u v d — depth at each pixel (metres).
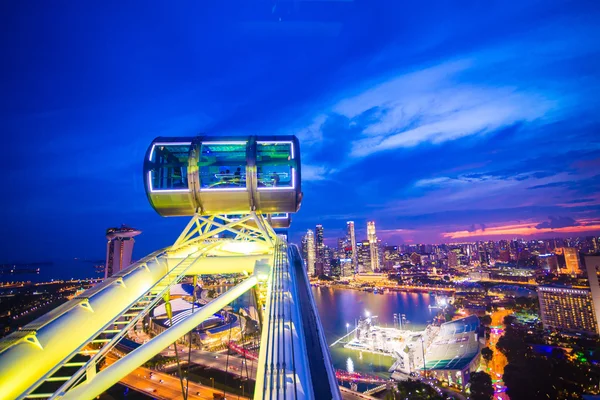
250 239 30.09
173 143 26.64
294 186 26.67
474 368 144.25
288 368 8.28
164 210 27.08
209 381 112.94
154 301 18.47
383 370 159.62
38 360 11.59
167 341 17.02
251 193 26.42
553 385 106.94
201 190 26.08
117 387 106.25
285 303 12.98
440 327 191.00
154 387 105.56
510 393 110.94
